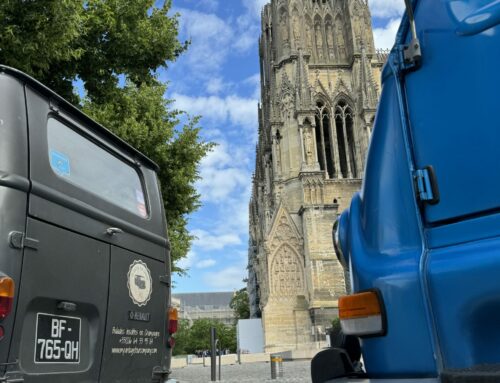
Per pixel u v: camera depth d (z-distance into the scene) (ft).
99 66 44.62
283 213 191.21
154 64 49.29
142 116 59.21
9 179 14.05
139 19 47.29
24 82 15.64
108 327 17.44
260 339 192.75
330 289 177.99
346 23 222.69
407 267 10.98
